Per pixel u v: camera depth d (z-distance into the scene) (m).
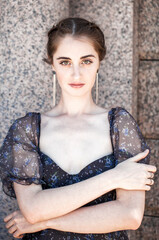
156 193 3.04
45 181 1.84
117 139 1.83
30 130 1.92
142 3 3.00
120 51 2.75
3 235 2.55
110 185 1.69
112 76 2.77
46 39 2.54
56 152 1.87
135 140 1.83
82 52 1.81
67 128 1.92
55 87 2.54
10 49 2.54
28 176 1.79
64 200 1.68
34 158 1.83
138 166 1.74
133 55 2.81
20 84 2.55
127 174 1.71
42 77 2.55
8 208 2.54
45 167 1.85
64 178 1.81
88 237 1.74
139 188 1.70
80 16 2.80
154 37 3.01
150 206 3.05
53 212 1.69
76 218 1.70
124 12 2.73
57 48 1.84
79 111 1.97
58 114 2.02
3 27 2.55
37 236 1.80
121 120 1.86
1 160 1.90
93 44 1.83
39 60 2.54
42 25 2.54
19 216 1.88
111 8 2.75
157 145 3.05
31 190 1.77
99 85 2.80
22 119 1.95
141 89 3.06
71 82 1.85
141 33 3.02
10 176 1.84
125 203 1.70
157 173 3.04
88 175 1.80
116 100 2.78
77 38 1.81
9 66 2.55
